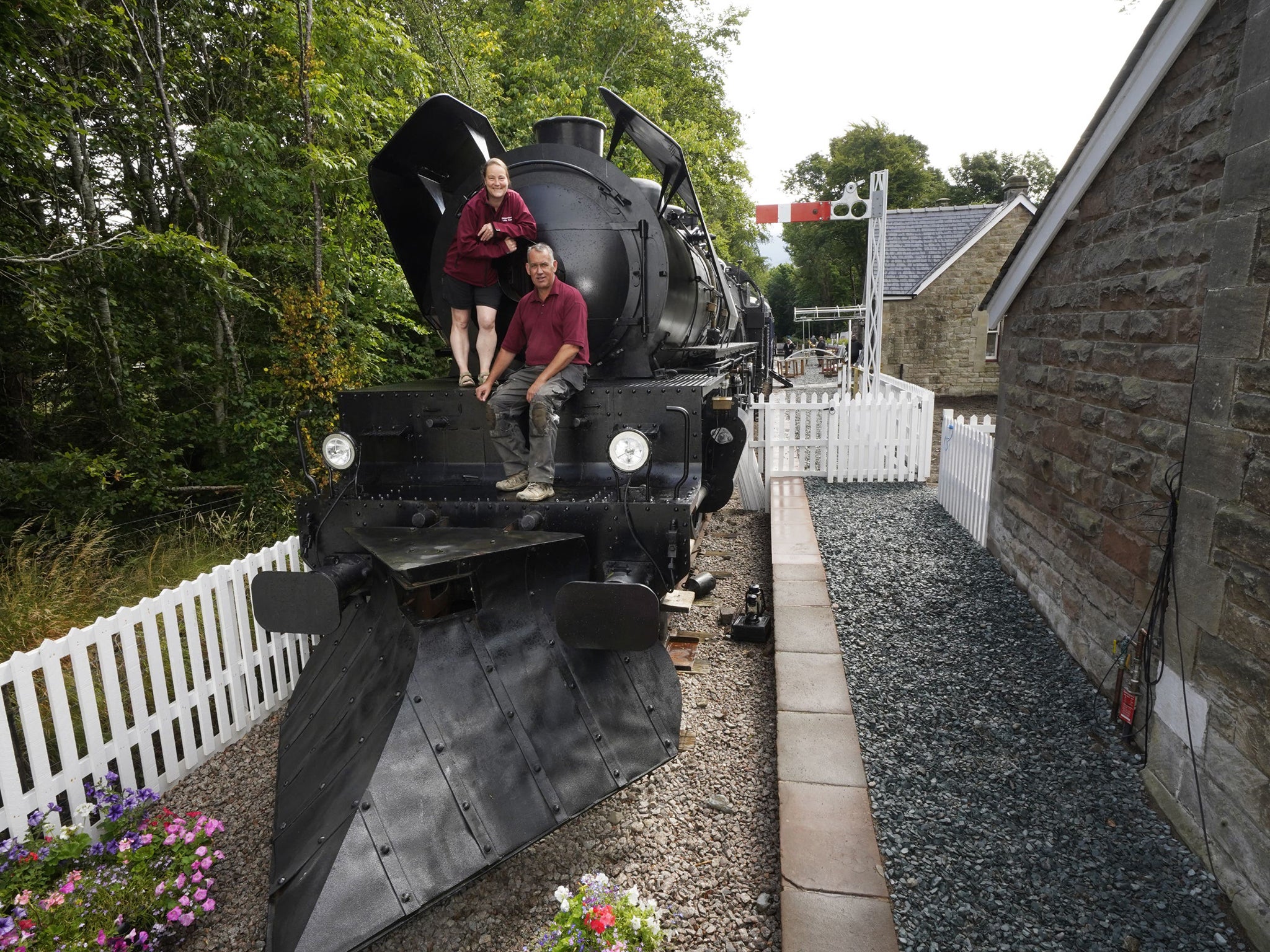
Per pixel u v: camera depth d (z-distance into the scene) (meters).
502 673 2.90
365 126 8.48
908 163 40.31
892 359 21.38
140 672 3.58
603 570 3.34
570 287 3.62
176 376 9.07
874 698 3.91
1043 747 3.43
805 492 8.93
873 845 2.78
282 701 4.59
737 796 3.38
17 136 6.38
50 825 3.02
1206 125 3.08
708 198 23.41
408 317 11.57
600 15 18.34
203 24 8.84
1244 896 2.40
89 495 7.25
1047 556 4.84
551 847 3.09
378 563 3.21
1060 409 4.65
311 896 2.26
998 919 2.42
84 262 7.37
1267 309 2.40
